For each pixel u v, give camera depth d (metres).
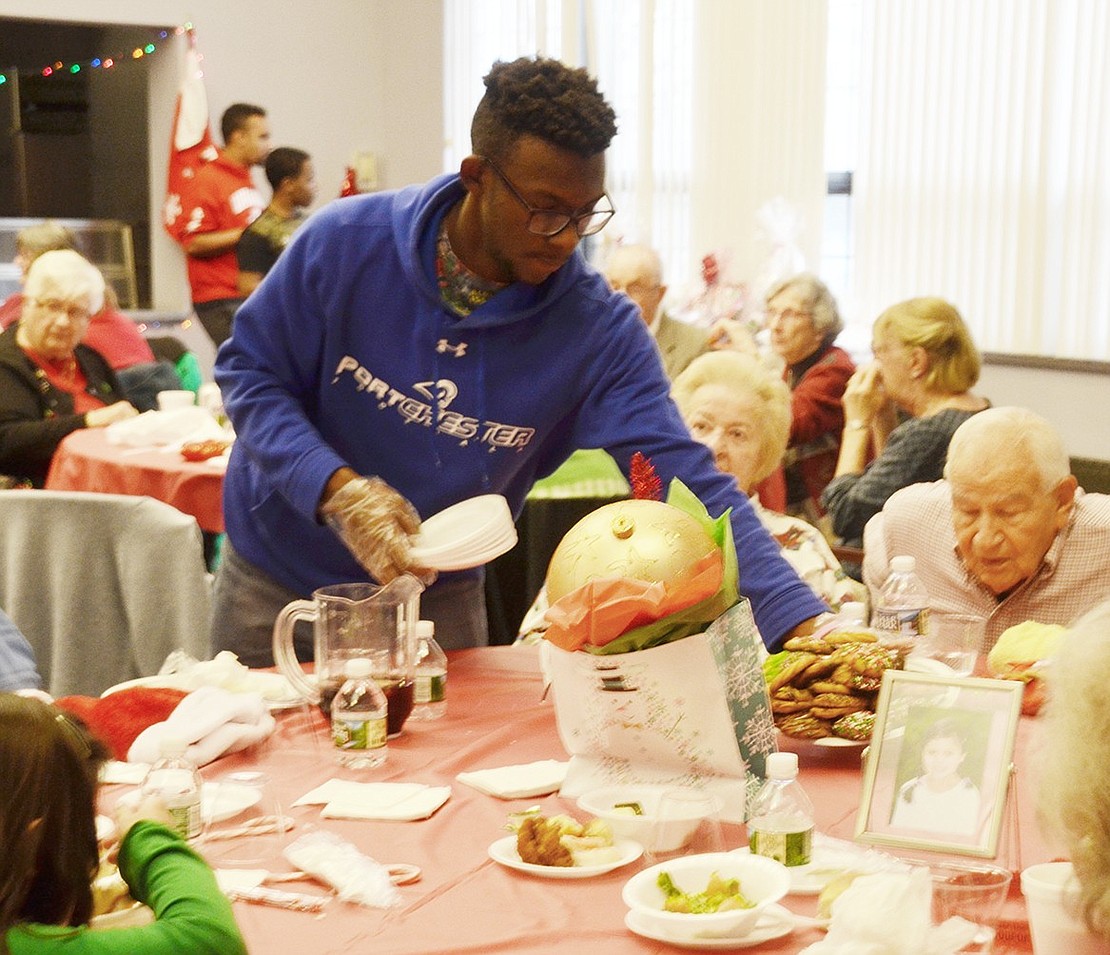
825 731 1.66
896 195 5.93
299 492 1.90
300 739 1.78
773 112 6.40
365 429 2.06
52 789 1.09
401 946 1.19
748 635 1.53
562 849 1.36
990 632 2.42
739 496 1.91
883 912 1.08
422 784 1.61
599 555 1.52
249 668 2.17
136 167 8.41
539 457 2.17
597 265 6.74
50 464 4.68
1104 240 5.21
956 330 3.97
